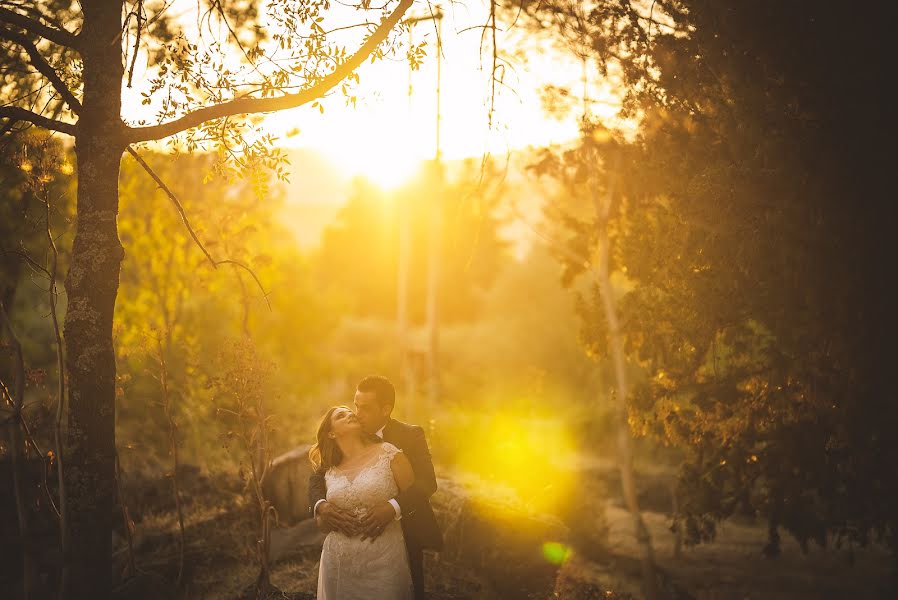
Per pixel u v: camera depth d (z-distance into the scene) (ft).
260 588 20.56
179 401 36.11
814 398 21.57
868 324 20.17
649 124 22.91
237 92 19.12
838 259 20.12
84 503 16.57
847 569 32.09
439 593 20.99
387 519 15.35
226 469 30.30
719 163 20.89
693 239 22.07
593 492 35.45
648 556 15.11
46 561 19.86
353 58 17.95
